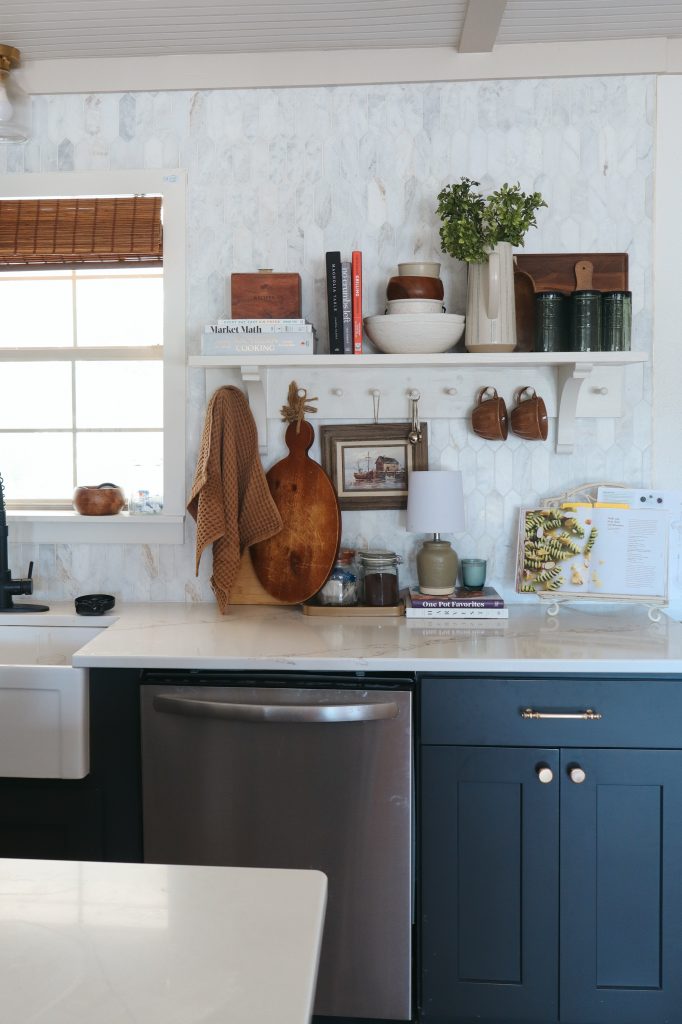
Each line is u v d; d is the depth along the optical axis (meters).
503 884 2.11
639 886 2.09
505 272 2.45
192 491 2.59
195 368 2.72
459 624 2.44
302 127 2.67
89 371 2.95
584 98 2.61
